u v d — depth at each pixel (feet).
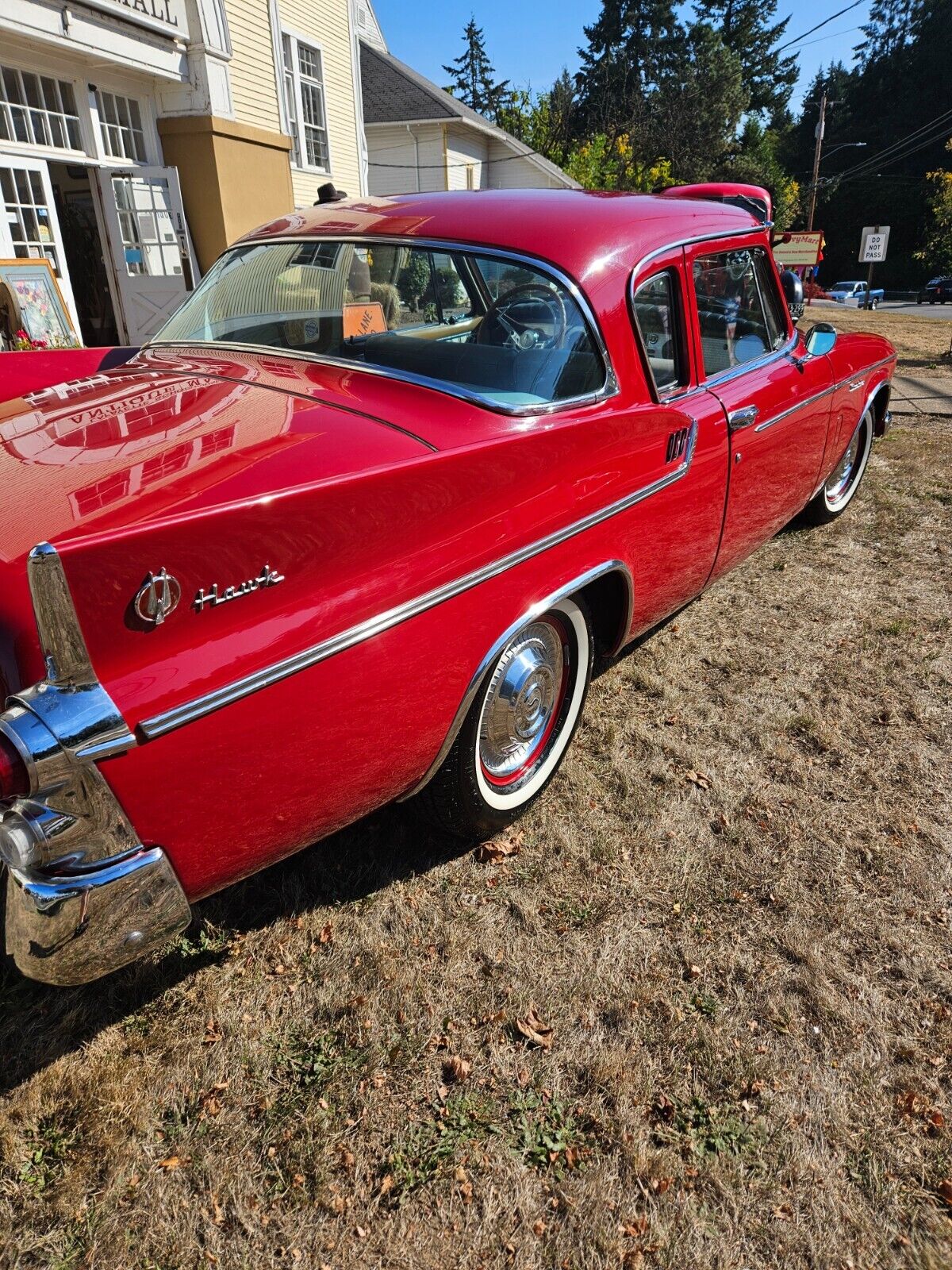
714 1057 6.11
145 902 4.93
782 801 8.89
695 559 10.15
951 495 18.63
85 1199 5.17
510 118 147.54
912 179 202.39
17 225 25.09
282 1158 5.43
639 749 9.75
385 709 5.95
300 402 6.67
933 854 8.14
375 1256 4.91
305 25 39.88
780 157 225.56
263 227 9.69
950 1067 6.07
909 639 12.35
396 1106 5.76
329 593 5.41
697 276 9.60
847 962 6.94
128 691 4.49
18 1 22.43
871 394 15.42
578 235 8.19
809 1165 5.42
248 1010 6.45
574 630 8.45
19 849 4.43
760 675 11.40
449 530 6.16
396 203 9.29
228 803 5.16
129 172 28.78
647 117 165.27
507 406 7.14
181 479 5.22
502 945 7.06
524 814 8.61
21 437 6.13
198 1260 4.88
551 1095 5.84
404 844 8.20
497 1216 5.12
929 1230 5.08
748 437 10.44
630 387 8.35
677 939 7.15
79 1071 5.94
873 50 228.22
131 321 30.09
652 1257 4.92
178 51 29.07
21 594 4.55
